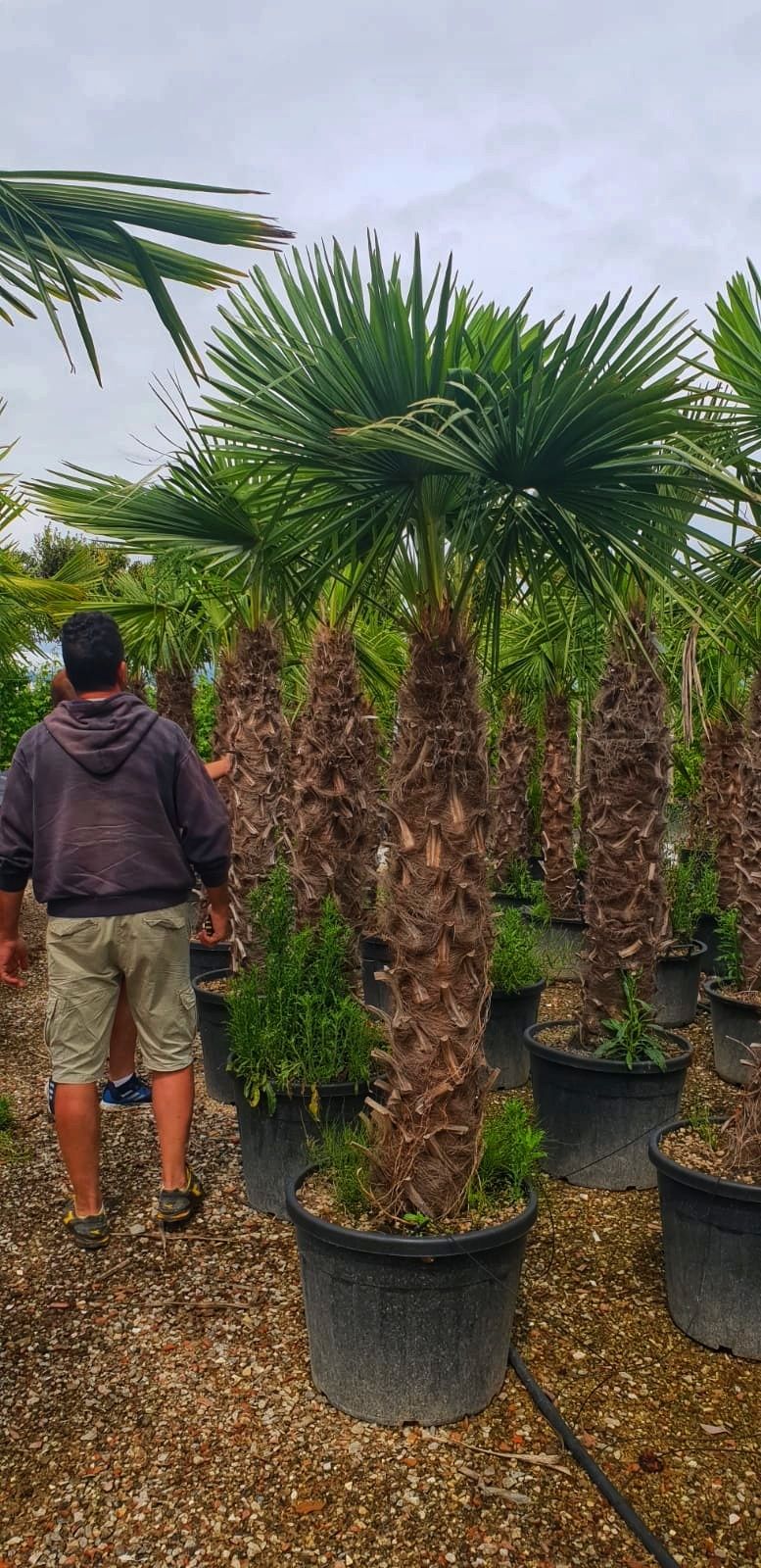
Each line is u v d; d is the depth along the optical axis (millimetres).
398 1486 2008
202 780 3002
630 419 1882
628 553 2195
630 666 3598
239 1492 1991
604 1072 3434
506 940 4648
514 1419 2221
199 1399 2266
